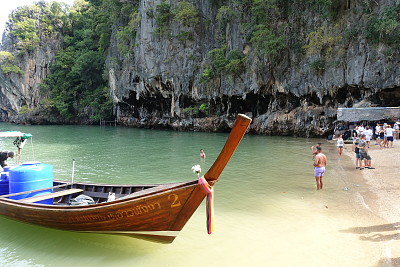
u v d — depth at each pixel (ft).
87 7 272.92
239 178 48.39
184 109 155.53
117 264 22.86
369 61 95.61
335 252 23.45
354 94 104.94
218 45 145.07
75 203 29.73
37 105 239.30
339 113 94.68
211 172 21.18
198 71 147.13
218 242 25.91
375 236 25.62
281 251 24.08
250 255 23.66
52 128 189.37
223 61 133.90
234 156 70.64
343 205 33.76
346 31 100.27
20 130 171.01
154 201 22.29
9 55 236.02
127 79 176.96
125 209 23.08
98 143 105.50
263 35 118.21
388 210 31.30
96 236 27.20
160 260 23.26
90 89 230.07
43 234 28.22
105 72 204.33
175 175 53.11
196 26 149.48
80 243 26.32
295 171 53.42
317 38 108.68
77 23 260.62
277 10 120.98
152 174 54.19
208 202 21.34
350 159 63.93
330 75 106.22
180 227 23.12
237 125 19.47
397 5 88.84
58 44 250.78
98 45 233.14
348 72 101.09
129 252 24.62
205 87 144.25
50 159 72.38
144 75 162.40
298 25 118.01
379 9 94.94
